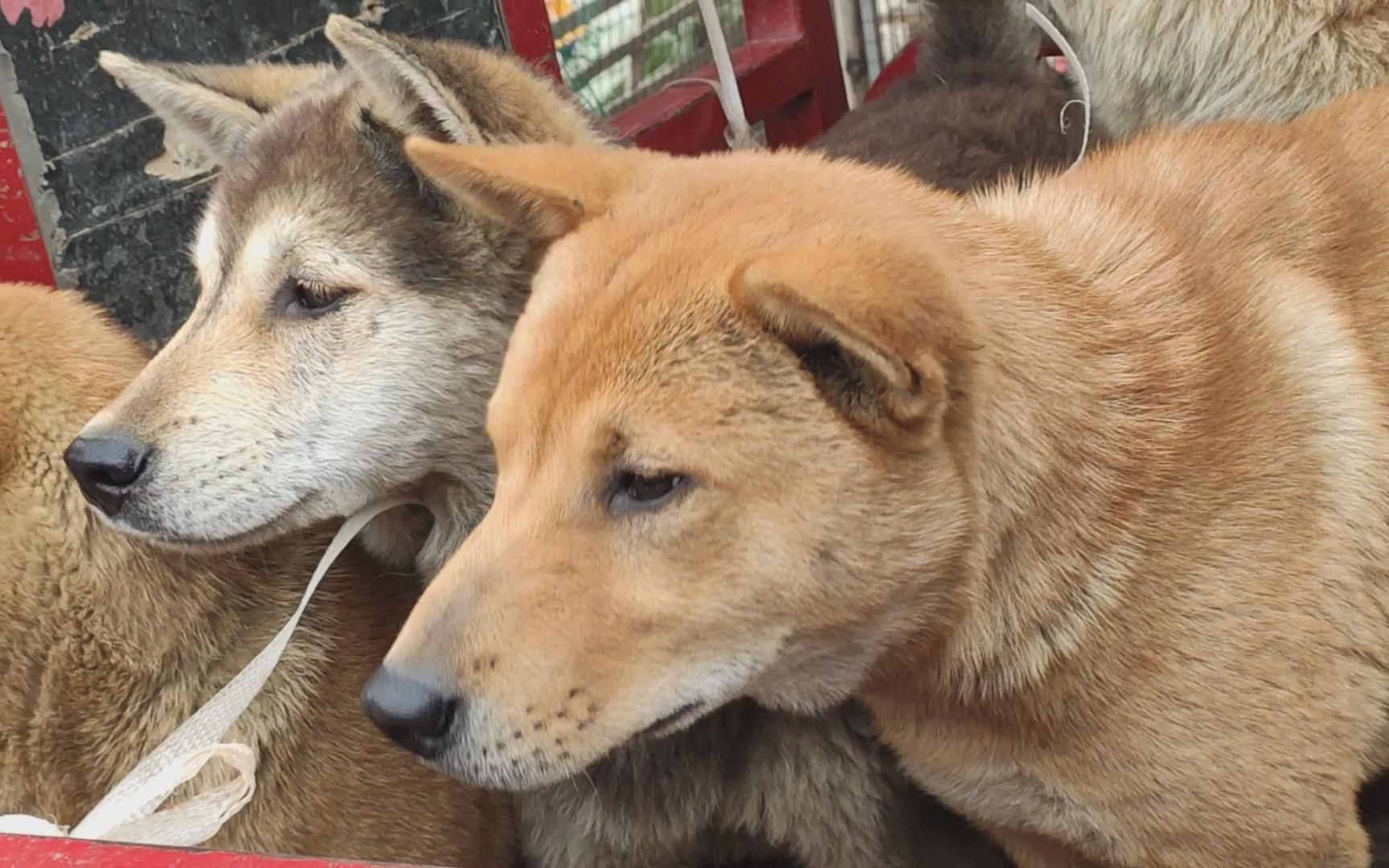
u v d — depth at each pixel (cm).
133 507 67
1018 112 100
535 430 54
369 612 75
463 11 110
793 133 139
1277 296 64
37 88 92
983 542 57
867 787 74
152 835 57
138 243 98
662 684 54
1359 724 62
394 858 71
